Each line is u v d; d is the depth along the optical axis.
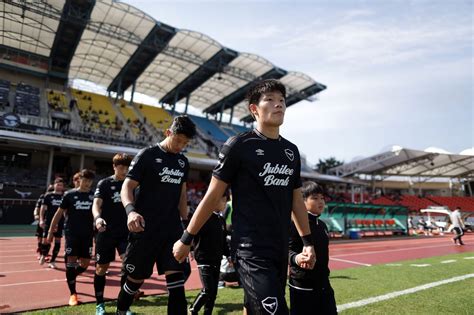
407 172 41.09
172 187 3.23
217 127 40.94
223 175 2.06
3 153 24.80
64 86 32.25
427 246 14.00
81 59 29.27
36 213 8.43
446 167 40.56
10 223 18.11
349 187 43.06
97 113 31.22
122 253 4.70
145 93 37.66
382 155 34.47
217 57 29.00
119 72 31.28
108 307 4.26
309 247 2.38
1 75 29.11
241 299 4.67
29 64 29.53
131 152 23.88
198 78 33.53
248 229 1.97
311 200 2.90
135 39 24.95
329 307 2.70
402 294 4.87
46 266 7.39
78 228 4.63
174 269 2.96
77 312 4.00
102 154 25.61
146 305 4.29
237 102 40.16
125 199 2.94
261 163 2.03
